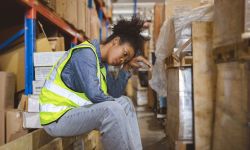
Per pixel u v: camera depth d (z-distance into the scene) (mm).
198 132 2326
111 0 8195
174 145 2561
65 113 1580
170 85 2896
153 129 4109
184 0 3518
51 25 2973
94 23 4746
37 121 1988
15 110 2020
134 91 8148
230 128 1577
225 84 1669
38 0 2311
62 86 1641
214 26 1851
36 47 2344
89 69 1508
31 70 2209
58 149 2051
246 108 1383
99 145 3037
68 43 3699
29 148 1714
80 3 3670
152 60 5004
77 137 2363
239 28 1413
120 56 1685
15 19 2500
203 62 2342
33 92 2178
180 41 2633
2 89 2000
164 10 3754
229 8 1553
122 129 1469
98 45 1708
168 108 3049
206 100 2332
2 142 1970
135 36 1691
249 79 1370
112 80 2002
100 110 1480
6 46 2355
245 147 1385
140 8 7965
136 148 1531
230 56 1530
